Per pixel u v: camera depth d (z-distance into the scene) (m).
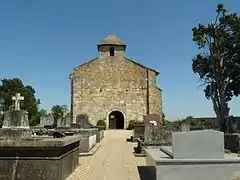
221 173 9.63
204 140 9.81
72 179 10.71
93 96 46.69
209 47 44.25
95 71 47.22
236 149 15.79
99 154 18.56
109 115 46.69
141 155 17.55
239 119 31.77
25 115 17.50
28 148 9.09
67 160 10.90
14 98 19.72
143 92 47.22
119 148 22.28
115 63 47.59
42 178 9.09
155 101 47.25
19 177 9.06
